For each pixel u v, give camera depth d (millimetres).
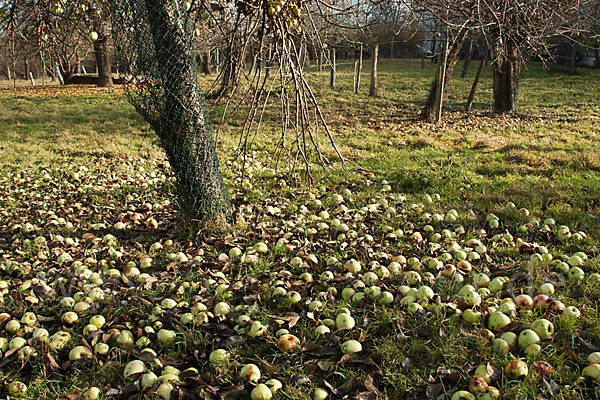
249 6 4094
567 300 3387
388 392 2666
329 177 7664
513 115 15477
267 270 4195
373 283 3783
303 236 5023
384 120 14867
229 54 4383
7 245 5145
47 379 2854
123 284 4078
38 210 6262
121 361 3004
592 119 14125
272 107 16109
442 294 3561
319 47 4633
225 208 5336
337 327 3217
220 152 10133
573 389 2508
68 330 3275
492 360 2756
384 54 41375
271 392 2646
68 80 27875
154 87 4562
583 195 5941
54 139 12234
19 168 9102
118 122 14602
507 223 5188
